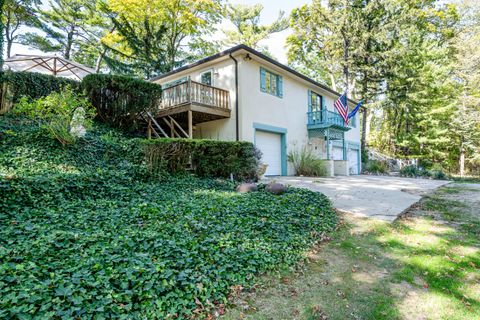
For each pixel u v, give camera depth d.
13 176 5.11
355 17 19.64
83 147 7.64
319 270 3.63
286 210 5.62
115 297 2.46
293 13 22.22
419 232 5.12
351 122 20.59
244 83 11.78
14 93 9.12
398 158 23.61
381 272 3.59
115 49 20.33
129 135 10.45
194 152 8.20
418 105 20.92
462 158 21.62
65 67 14.57
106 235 3.70
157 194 6.25
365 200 7.55
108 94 9.79
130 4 17.59
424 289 3.18
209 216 4.79
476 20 20.89
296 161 14.15
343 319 2.62
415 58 19.70
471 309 2.80
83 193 5.57
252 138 12.02
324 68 23.27
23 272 2.60
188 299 2.69
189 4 19.19
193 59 23.22
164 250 3.35
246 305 2.77
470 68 18.47
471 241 4.64
